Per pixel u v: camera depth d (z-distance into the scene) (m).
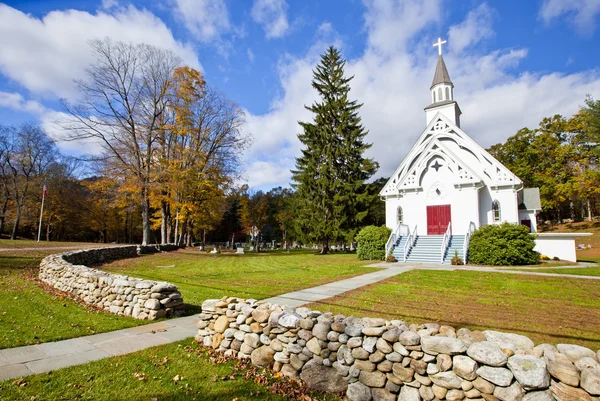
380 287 10.76
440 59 30.30
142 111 27.41
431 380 3.63
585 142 39.34
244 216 59.69
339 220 31.19
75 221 52.53
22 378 4.26
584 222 45.28
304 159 34.28
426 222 24.59
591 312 7.43
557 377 3.10
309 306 8.02
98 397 3.88
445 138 26.22
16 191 42.62
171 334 6.22
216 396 4.00
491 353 3.35
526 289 10.35
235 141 31.83
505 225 18.56
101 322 6.91
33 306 8.07
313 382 4.33
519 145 46.81
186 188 28.81
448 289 10.40
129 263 18.62
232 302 5.67
